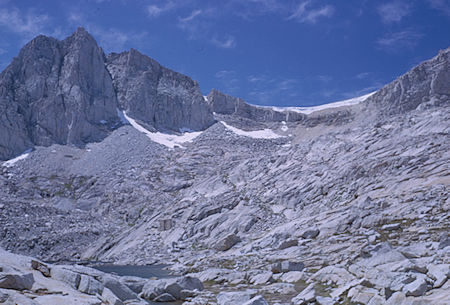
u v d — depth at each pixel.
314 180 61.31
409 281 13.87
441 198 34.72
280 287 20.27
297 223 43.53
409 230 29.25
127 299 17.98
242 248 43.59
